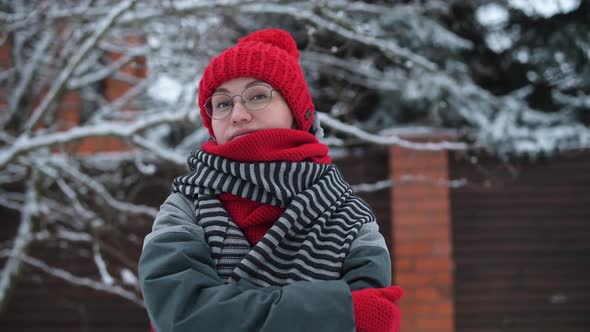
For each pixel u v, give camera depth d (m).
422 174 4.27
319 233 1.21
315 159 1.35
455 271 4.37
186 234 1.18
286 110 1.38
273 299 1.03
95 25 3.69
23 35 4.42
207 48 3.68
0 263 4.75
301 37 4.36
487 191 4.41
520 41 5.62
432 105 4.93
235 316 1.01
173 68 3.97
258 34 1.60
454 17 5.68
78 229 4.69
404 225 4.25
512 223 4.39
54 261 4.70
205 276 1.09
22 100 4.47
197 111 3.21
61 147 3.72
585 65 5.54
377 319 1.06
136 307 4.64
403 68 5.32
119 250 4.69
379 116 5.43
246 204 1.25
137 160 4.20
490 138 4.35
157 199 4.77
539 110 5.77
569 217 4.35
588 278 4.30
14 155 3.37
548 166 4.40
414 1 5.01
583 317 4.27
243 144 1.26
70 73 3.43
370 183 4.48
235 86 1.34
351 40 3.53
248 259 1.13
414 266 4.20
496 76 5.86
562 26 5.52
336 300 1.04
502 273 4.36
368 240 1.26
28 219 3.99
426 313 4.12
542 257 4.35
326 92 4.79
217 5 3.41
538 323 4.30
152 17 3.54
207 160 1.30
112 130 3.36
